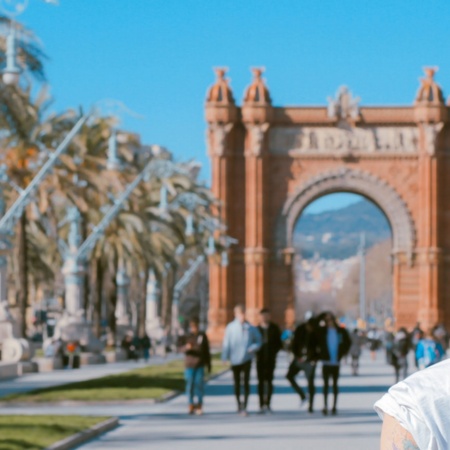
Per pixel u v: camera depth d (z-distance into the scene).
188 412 34.31
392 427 4.44
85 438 25.34
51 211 76.00
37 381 52.84
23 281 65.94
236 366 33.53
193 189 108.06
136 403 37.75
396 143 131.00
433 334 40.53
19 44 47.22
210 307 130.38
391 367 79.50
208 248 120.44
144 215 92.81
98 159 74.38
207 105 129.50
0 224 53.66
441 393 4.41
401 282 130.50
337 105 130.88
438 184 129.50
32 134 65.94
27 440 23.42
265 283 129.62
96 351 76.56
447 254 129.62
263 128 129.50
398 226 131.00
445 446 4.33
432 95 129.62
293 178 131.75
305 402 39.56
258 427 28.98
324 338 33.34
